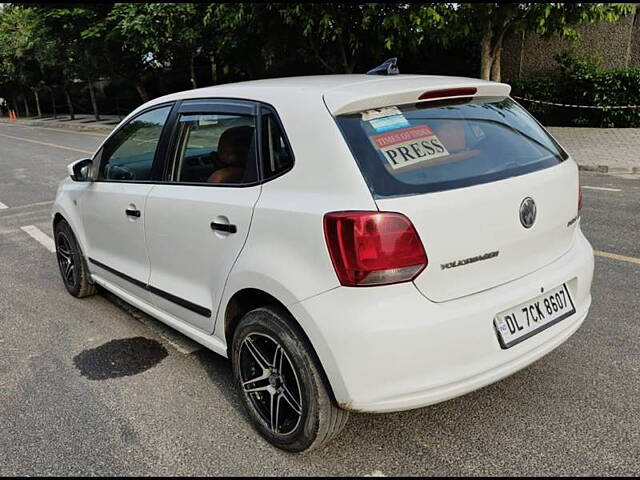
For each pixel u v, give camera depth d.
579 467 2.44
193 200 2.99
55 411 3.05
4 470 2.58
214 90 3.18
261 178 2.66
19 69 31.75
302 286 2.34
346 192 2.27
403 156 2.37
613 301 4.10
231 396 3.14
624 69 13.57
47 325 4.22
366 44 13.80
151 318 4.28
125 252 3.76
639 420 2.74
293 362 2.45
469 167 2.48
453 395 2.30
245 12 13.10
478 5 10.69
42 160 14.38
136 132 3.69
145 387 3.27
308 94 2.57
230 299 2.78
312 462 2.56
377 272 2.18
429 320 2.22
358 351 2.20
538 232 2.61
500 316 2.41
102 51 22.58
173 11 17.08
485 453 2.56
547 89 14.53
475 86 2.77
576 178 2.93
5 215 8.11
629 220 6.23
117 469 2.57
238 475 2.50
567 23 11.05
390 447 2.63
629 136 12.50
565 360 3.33
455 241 2.30
